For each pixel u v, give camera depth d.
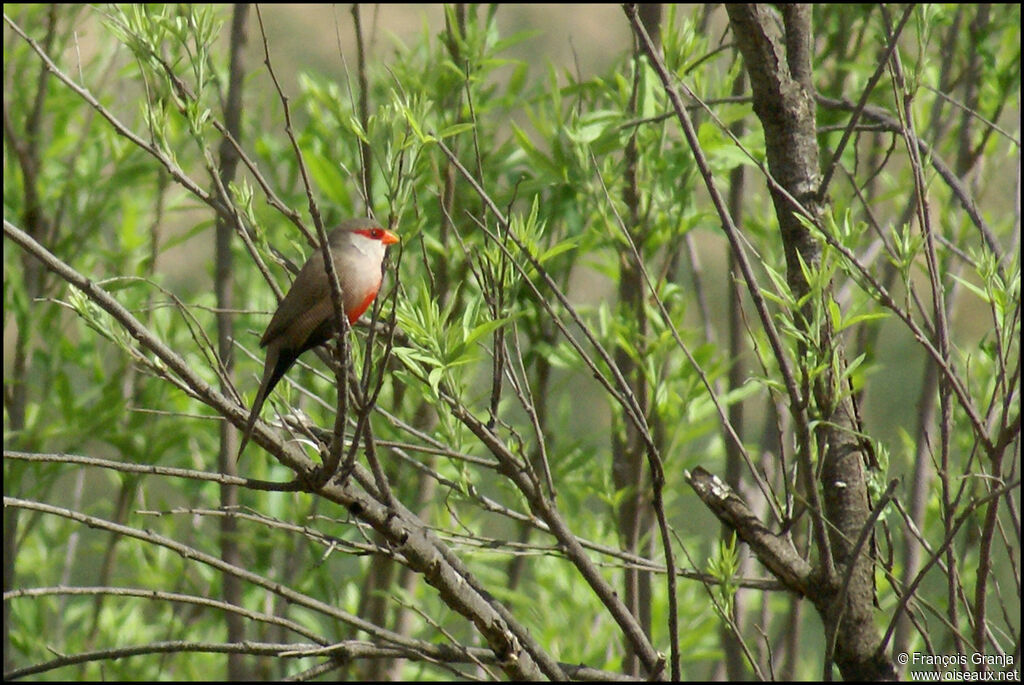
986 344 6.73
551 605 10.62
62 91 11.29
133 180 10.88
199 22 7.09
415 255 9.95
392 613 11.09
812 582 6.50
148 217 12.41
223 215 6.79
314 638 6.16
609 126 8.73
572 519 10.15
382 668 10.45
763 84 6.97
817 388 6.23
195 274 17.19
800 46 7.12
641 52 8.80
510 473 6.54
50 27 10.69
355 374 6.25
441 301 8.59
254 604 11.16
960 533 10.39
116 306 5.77
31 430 10.57
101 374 11.59
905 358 17.67
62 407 10.77
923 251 7.32
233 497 9.86
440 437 8.27
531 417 6.53
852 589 6.48
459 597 6.39
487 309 6.77
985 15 9.69
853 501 6.67
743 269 5.88
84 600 12.62
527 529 10.17
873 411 17.53
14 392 10.73
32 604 11.29
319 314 6.74
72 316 11.41
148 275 10.84
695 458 10.46
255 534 11.00
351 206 10.14
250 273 11.75
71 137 11.45
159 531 12.51
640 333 9.16
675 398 9.43
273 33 20.09
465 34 9.66
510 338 9.97
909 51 11.33
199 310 11.52
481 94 10.14
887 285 9.38
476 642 10.77
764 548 6.62
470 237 9.23
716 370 9.48
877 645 6.41
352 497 6.17
